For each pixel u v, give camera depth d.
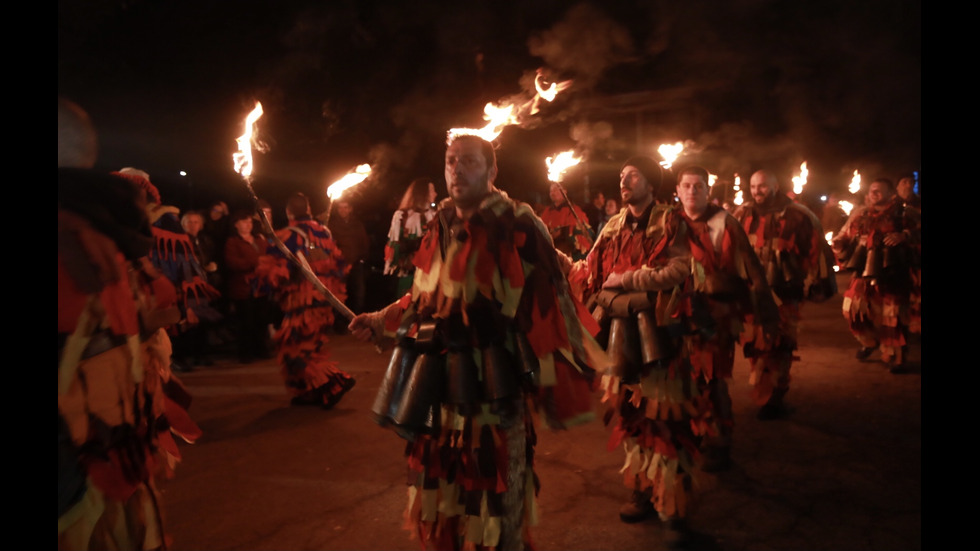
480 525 2.13
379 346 2.48
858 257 6.48
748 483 3.73
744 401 5.37
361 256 9.19
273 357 7.86
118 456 1.93
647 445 3.04
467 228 2.17
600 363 2.29
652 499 3.07
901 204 6.30
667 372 3.00
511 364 2.16
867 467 3.89
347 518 3.41
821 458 4.07
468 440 2.13
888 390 5.59
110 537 1.95
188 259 5.61
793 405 5.20
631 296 3.07
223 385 6.37
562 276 2.26
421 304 2.25
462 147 2.21
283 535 3.24
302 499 3.65
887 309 6.14
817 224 5.13
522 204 2.25
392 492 3.72
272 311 8.03
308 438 4.70
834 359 6.83
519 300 2.15
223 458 4.31
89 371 1.85
